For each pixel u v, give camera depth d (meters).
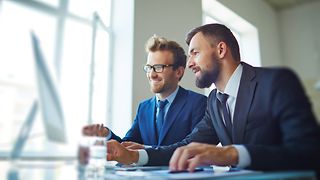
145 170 0.65
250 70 0.66
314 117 0.42
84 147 0.45
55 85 0.39
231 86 0.70
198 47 0.77
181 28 1.97
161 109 1.38
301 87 0.45
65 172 0.42
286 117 0.45
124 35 2.04
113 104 1.98
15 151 0.37
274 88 0.50
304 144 0.42
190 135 0.96
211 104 0.86
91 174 0.49
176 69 1.43
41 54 0.39
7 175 0.38
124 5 2.06
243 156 0.52
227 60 0.73
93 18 1.48
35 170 0.40
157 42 1.47
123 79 1.99
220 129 0.77
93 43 1.26
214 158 0.56
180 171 0.56
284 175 0.40
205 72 0.76
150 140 1.35
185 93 1.39
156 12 2.09
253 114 0.58
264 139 0.53
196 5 1.96
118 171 0.63
